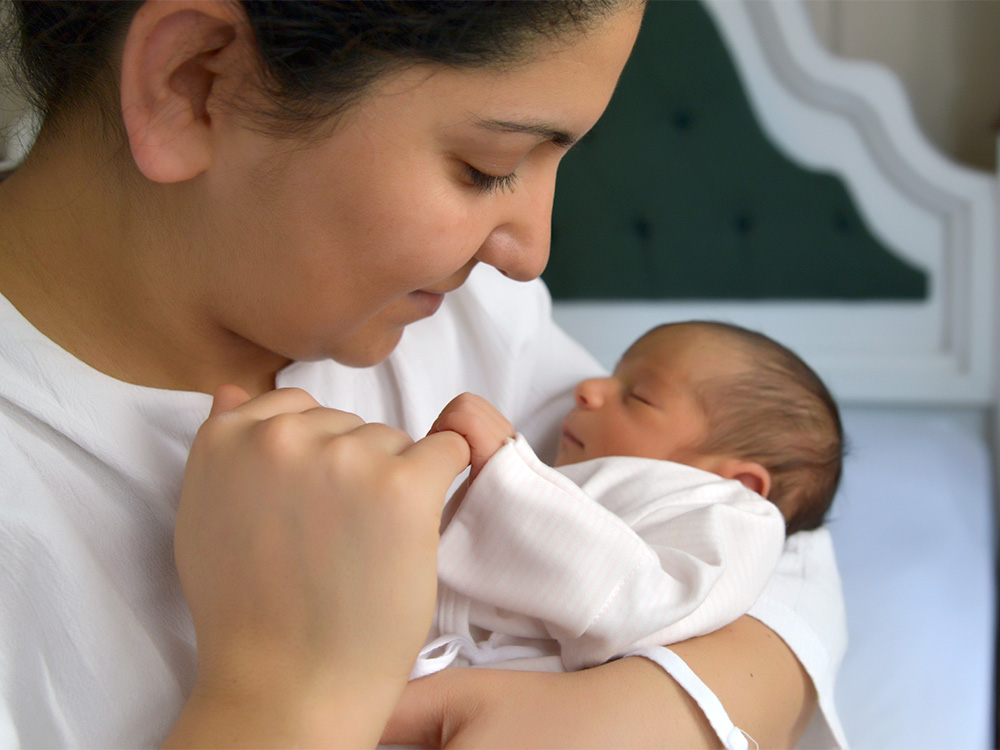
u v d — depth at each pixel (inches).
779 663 27.5
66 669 19.9
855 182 87.5
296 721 16.4
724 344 42.5
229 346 23.5
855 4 90.0
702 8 87.2
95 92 20.0
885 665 48.4
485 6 16.1
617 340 95.9
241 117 18.2
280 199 18.8
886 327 89.4
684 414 40.1
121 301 21.7
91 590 20.1
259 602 17.1
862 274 89.2
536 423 41.2
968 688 46.7
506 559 24.8
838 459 42.0
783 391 40.8
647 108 90.7
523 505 24.0
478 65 16.7
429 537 17.4
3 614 19.4
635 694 23.5
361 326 21.7
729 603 27.5
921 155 84.0
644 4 18.6
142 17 17.1
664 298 94.9
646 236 94.0
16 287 21.4
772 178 89.6
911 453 75.4
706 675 25.0
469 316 35.9
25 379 20.6
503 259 21.4
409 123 17.5
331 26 16.5
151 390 21.9
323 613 16.9
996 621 62.1
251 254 19.9
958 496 67.9
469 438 24.1
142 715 20.4
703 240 92.6
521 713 22.8
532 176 20.5
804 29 84.4
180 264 20.9
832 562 35.7
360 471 17.4
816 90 85.7
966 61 89.4
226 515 17.7
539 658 27.1
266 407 19.8
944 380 85.3
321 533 17.1
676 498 31.3
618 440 40.0
